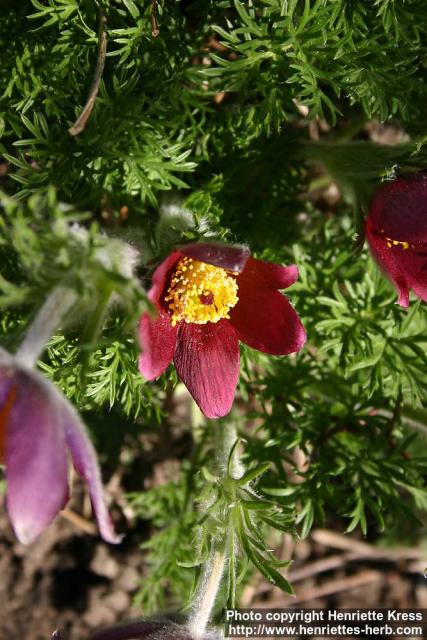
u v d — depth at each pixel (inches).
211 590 13.0
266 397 15.6
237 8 13.4
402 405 15.6
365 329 14.8
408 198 13.4
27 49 13.7
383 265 13.4
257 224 15.9
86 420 17.4
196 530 13.3
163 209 13.7
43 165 13.8
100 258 11.6
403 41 14.1
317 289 15.3
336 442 15.3
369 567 19.1
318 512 14.8
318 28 13.6
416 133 14.6
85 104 13.6
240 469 13.8
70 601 18.1
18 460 10.5
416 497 15.1
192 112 15.0
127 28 13.6
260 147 15.5
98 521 10.9
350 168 14.3
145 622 13.0
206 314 12.9
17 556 18.1
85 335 11.3
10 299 11.1
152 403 15.2
